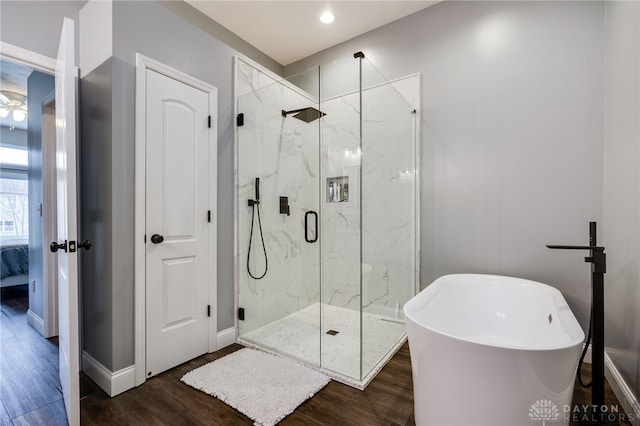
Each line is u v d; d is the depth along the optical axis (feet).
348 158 7.73
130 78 6.32
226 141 8.39
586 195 7.16
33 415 5.47
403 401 5.82
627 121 5.65
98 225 6.39
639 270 5.02
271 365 7.09
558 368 4.02
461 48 8.76
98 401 5.79
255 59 11.41
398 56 9.84
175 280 7.07
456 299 7.83
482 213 8.41
